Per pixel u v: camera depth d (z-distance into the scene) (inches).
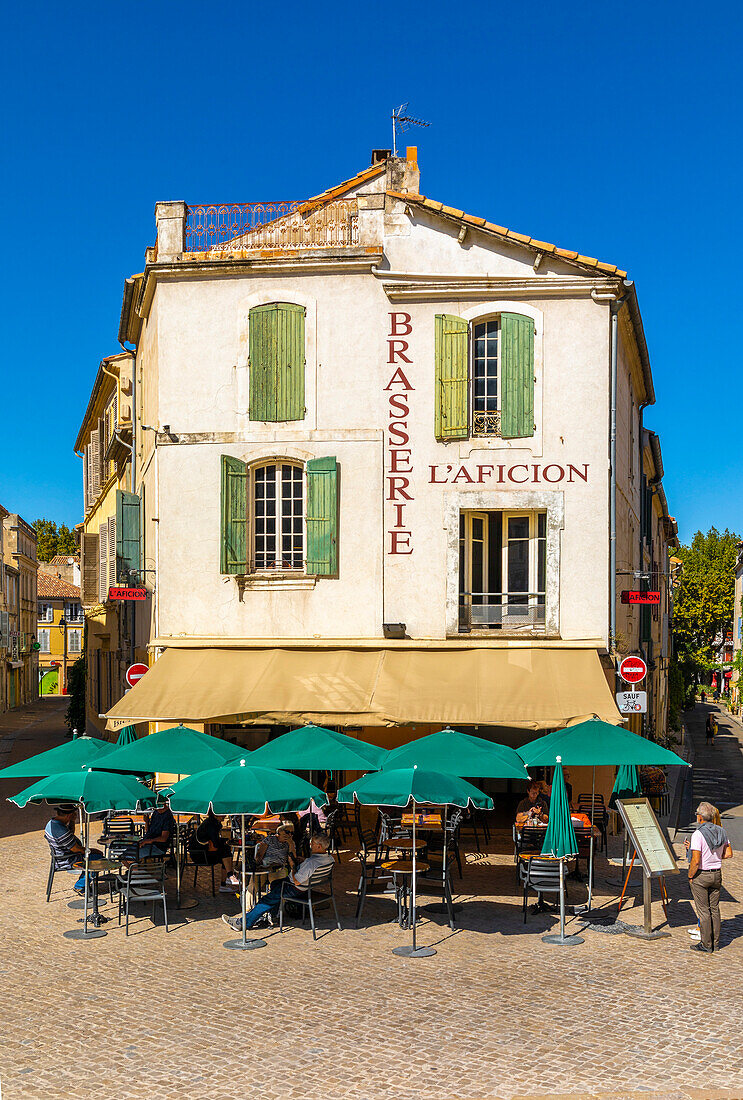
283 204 753.6
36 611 2883.9
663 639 1558.8
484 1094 295.6
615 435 713.6
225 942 455.5
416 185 791.7
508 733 719.1
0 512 2265.0
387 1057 321.7
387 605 708.7
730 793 1155.3
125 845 523.8
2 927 484.7
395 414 714.8
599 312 703.1
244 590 725.3
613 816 740.0
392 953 438.9
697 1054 324.2
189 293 740.7
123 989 389.1
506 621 708.7
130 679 771.4
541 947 449.1
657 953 440.8
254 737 756.0
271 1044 332.5
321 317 724.0
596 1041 335.0
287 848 489.4
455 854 598.2
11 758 1366.9
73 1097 294.4
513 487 704.4
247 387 733.3
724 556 3415.4
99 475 1317.7
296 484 731.4
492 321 720.3
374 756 528.1
